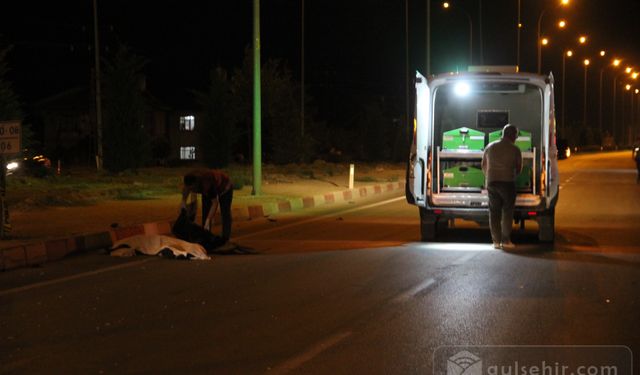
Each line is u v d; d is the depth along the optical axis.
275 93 48.88
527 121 16.23
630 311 8.95
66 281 10.98
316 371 6.66
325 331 8.05
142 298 9.76
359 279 11.04
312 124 55.25
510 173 13.83
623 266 12.17
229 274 11.49
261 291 10.18
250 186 27.66
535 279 11.01
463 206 14.67
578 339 7.71
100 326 8.29
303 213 21.27
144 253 13.46
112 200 22.09
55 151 48.94
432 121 14.63
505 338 7.75
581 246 14.54
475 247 14.42
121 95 34.28
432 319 8.55
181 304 9.39
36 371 6.68
